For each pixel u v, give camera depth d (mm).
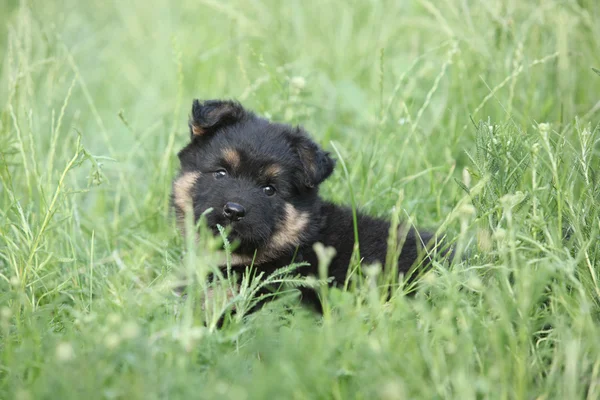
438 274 7602
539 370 6180
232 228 8531
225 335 6551
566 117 11102
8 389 5832
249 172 8914
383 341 6102
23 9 11992
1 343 6645
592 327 5969
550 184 7590
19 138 9547
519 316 6375
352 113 12922
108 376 5605
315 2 16094
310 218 9031
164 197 10609
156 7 18219
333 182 10516
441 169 10711
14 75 11172
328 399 5633
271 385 5352
